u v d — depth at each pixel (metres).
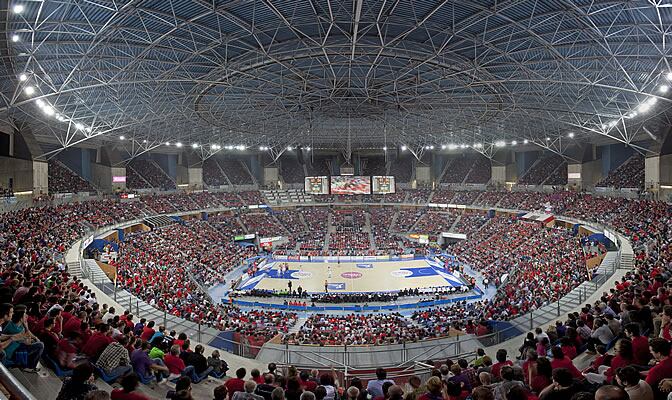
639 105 39.81
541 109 48.31
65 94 39.47
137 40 28.94
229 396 10.04
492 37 30.48
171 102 47.09
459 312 34.22
